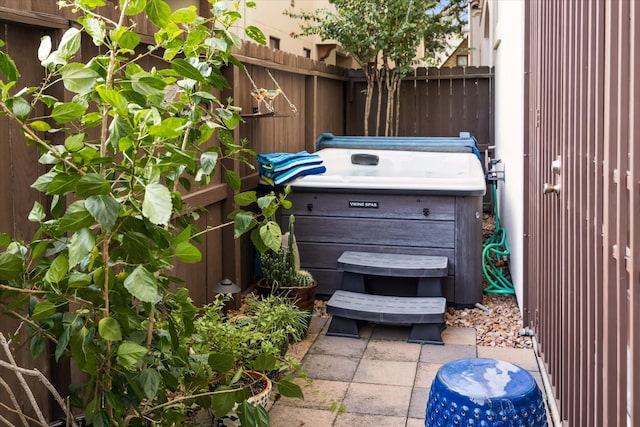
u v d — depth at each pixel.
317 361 3.99
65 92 2.66
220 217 4.67
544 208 3.64
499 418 1.95
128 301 2.11
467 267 4.91
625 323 1.82
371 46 8.71
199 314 4.30
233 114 2.51
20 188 2.53
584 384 2.45
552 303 3.37
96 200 1.83
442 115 8.95
